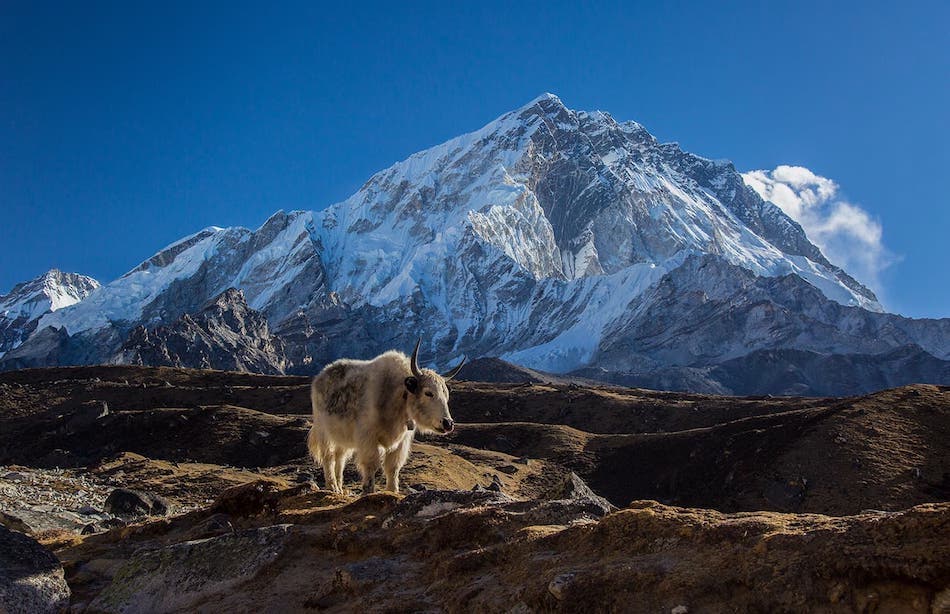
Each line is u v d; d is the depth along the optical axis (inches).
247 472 2667.3
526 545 373.1
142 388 5615.2
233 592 431.8
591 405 5423.2
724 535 319.6
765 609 277.1
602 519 362.6
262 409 5265.8
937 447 3093.0
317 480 2527.1
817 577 275.9
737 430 3668.8
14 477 1510.8
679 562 312.3
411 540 434.6
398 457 668.7
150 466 2637.8
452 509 480.7
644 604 298.8
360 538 448.8
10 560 434.0
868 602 262.7
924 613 253.9
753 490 3065.9
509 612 325.4
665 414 5177.2
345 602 388.2
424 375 644.1
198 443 3890.3
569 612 308.5
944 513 267.9
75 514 1098.1
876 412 3390.7
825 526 295.6
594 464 3838.6
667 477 3528.5
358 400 659.4
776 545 294.8
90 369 6348.4
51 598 433.1
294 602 404.5
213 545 464.4
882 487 2849.4
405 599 367.9
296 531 466.0
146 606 438.9
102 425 4165.8
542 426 4389.8
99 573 508.4
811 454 3137.3
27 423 4813.0
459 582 366.0
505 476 3348.9
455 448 3892.7
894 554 264.7
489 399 5674.2
